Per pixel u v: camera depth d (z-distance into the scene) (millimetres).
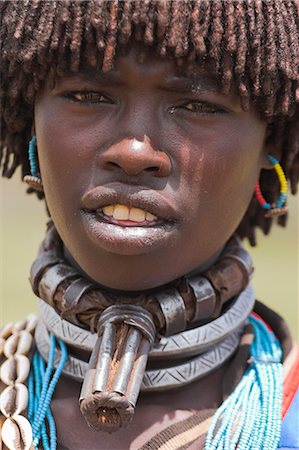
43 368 3279
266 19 2881
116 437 3082
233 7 2822
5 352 3328
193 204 2896
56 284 3123
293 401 3174
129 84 2816
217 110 2898
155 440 3035
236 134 2936
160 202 2828
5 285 10461
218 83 2850
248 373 3227
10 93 3102
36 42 2881
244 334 3350
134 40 2779
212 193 2928
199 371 3123
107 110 2881
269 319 3547
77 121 2908
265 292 10383
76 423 3139
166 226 2879
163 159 2811
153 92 2824
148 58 2787
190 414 3111
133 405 2764
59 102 2949
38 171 3316
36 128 3096
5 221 15039
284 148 3258
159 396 3137
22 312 9117
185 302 3057
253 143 3014
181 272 2992
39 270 3191
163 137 2832
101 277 2957
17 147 3439
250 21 2844
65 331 3137
